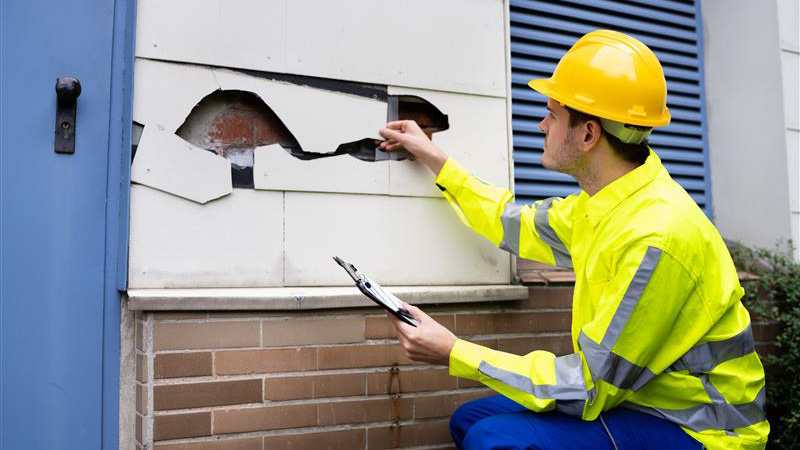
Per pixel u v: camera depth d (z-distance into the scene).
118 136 1.71
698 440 1.39
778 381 2.33
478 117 2.03
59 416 1.63
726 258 1.45
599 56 1.47
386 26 1.91
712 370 1.41
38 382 1.62
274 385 1.65
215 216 1.70
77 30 1.68
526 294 1.95
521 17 2.32
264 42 1.76
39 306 1.62
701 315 1.37
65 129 1.66
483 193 1.83
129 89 1.65
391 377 1.78
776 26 2.49
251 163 1.77
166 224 1.65
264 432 1.63
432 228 1.94
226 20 1.73
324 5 1.83
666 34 2.66
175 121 1.67
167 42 1.67
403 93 1.93
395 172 1.91
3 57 1.61
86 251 1.67
